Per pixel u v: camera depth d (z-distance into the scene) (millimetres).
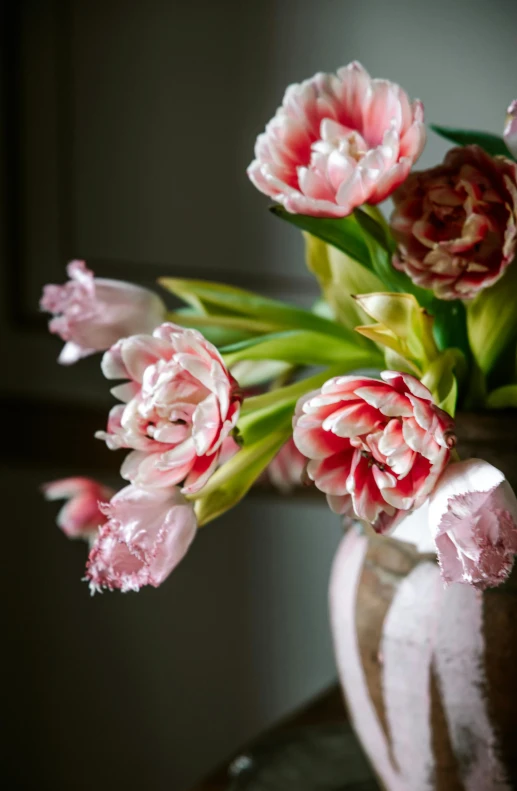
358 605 809
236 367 886
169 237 1440
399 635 784
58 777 1735
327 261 852
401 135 700
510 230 690
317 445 669
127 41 1406
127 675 1648
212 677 1596
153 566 685
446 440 648
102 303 821
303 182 701
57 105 1460
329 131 716
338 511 680
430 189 716
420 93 1249
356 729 855
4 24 1456
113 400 1502
